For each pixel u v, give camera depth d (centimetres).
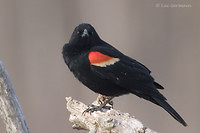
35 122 1688
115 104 1670
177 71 1816
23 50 1847
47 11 1889
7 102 884
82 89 1734
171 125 1652
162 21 1864
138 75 1073
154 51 1844
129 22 1864
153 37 1856
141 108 1667
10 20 1878
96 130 927
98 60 1057
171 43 1858
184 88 1788
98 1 1878
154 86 1066
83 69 1064
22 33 1870
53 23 1884
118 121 893
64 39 1873
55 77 1786
